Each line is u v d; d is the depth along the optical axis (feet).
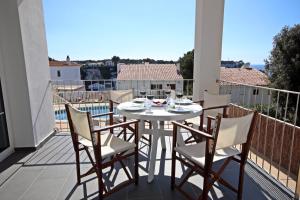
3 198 6.68
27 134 10.12
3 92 9.50
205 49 12.92
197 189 7.11
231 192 6.93
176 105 8.58
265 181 7.61
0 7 9.05
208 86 13.37
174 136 6.75
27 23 9.90
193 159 5.96
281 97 20.63
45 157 9.53
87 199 6.57
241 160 6.27
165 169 8.42
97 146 6.02
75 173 8.11
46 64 11.83
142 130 9.15
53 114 12.61
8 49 9.42
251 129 6.01
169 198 6.64
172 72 50.19
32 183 7.48
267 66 29.91
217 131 5.17
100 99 15.11
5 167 8.66
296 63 25.72
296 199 6.56
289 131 9.84
